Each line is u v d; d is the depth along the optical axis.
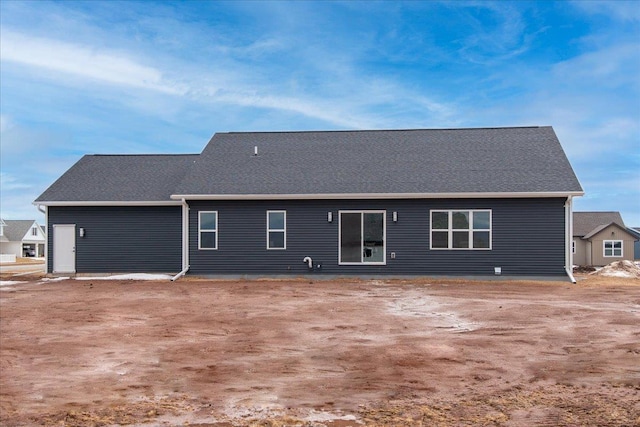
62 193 24.16
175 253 23.52
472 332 10.83
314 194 21.06
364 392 7.16
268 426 5.95
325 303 15.03
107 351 9.59
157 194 23.81
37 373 8.27
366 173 22.25
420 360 8.69
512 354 9.00
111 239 23.73
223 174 22.91
